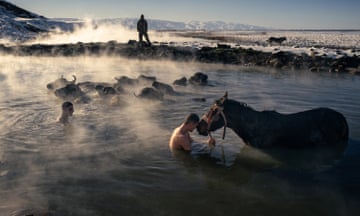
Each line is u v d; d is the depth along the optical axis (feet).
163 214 14.80
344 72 57.52
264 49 82.69
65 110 27.30
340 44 119.96
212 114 22.66
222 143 23.93
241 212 15.12
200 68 61.93
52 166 19.42
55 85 39.99
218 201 16.02
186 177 18.44
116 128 26.21
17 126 26.32
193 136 25.27
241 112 22.82
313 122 23.22
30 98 35.68
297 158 21.45
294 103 34.14
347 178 18.58
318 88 42.50
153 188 17.11
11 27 142.72
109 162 20.10
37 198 15.89
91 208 15.16
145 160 20.53
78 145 22.68
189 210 15.19
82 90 38.70
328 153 22.24
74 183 17.44
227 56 72.90
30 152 21.38
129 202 15.72
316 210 15.34
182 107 32.48
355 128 26.30
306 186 17.62
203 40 135.13
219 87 43.01
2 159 20.21
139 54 77.36
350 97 36.96
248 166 20.11
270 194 16.76
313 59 65.31
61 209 15.01
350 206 15.70
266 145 23.17
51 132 25.12
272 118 23.20
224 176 18.70
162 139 24.03
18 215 14.35
